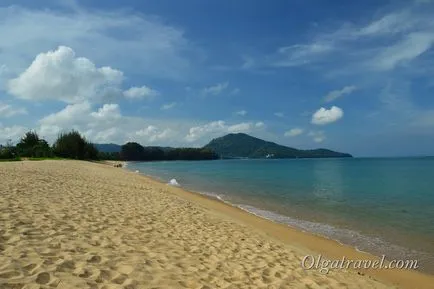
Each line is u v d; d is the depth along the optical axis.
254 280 6.59
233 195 24.41
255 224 13.61
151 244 7.89
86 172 30.47
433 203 20.56
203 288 5.71
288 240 11.22
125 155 161.00
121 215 10.71
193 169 71.88
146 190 20.45
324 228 13.59
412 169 63.91
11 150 56.16
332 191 27.22
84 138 85.94
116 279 5.41
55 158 65.50
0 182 14.23
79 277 5.21
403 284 7.95
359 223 14.62
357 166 81.56
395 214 16.91
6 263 5.23
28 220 8.08
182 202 16.67
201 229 10.59
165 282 5.66
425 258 9.90
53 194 12.85
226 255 8.03
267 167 80.81
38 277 4.95
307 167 78.19
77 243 6.91
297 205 19.72
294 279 7.00
